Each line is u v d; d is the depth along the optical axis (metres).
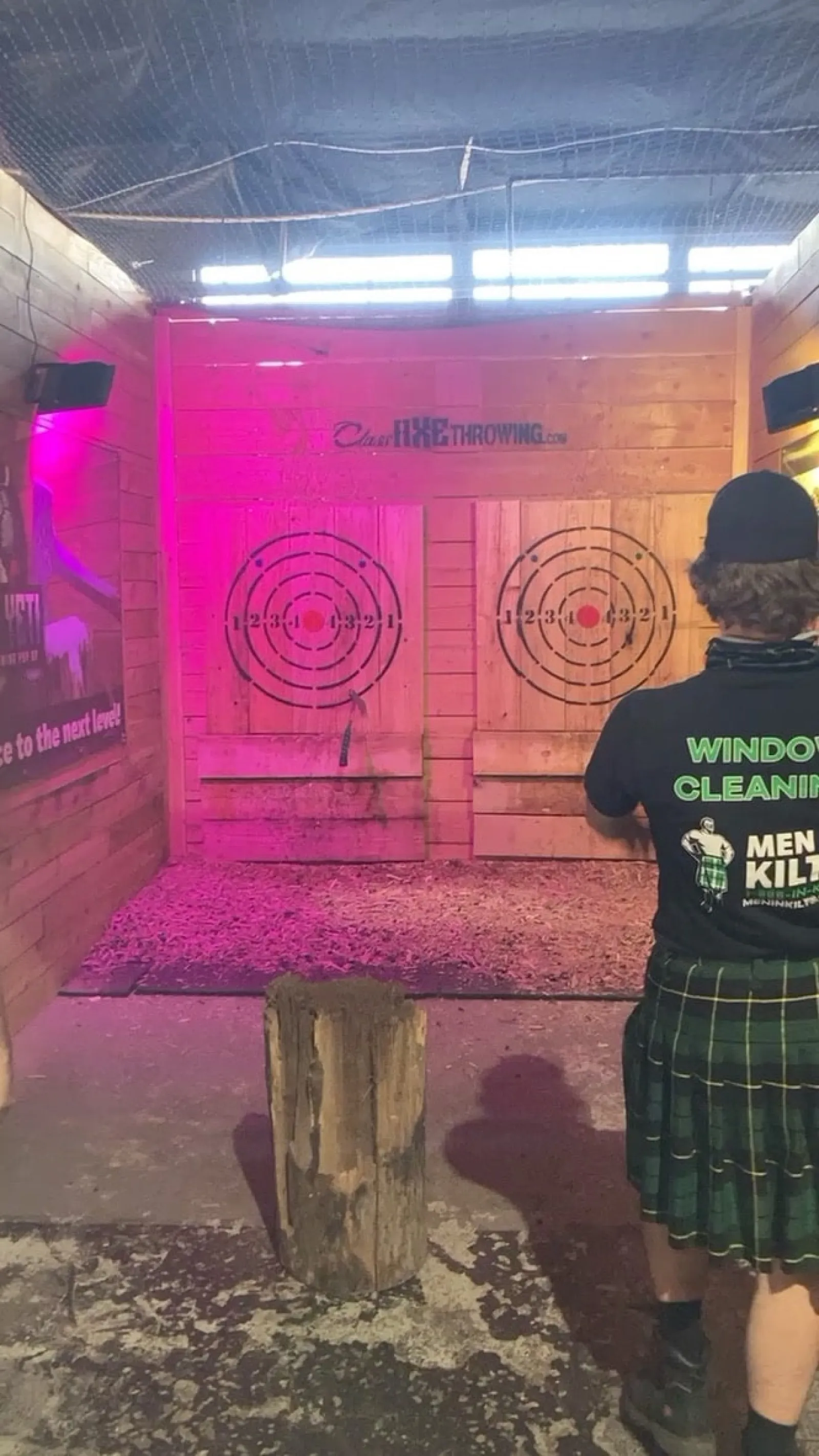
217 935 4.75
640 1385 1.98
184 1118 3.19
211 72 3.64
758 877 1.63
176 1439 2.00
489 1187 2.80
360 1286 2.38
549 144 4.30
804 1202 1.62
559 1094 3.31
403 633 5.77
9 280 3.70
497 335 5.64
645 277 5.55
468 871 5.72
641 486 5.69
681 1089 1.68
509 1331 2.27
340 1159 2.34
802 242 4.73
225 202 4.62
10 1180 2.85
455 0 3.26
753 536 1.65
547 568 5.73
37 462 3.94
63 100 3.71
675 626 5.73
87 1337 2.26
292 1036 2.36
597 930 4.79
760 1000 1.63
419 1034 2.37
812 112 4.03
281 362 5.68
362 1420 2.04
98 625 4.67
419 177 4.56
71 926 4.34
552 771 5.79
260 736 5.85
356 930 4.81
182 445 5.72
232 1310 2.34
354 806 5.88
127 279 5.22
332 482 5.74
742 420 5.62
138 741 5.34
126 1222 2.66
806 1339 1.68
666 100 3.90
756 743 1.63
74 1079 3.44
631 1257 2.51
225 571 5.77
